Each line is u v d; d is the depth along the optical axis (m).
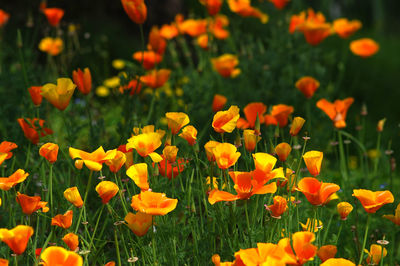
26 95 4.08
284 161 2.54
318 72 6.12
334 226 3.34
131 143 2.34
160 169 2.60
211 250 2.55
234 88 5.97
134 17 3.38
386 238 3.37
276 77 6.30
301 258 1.93
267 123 3.40
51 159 2.47
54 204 3.04
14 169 3.43
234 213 2.47
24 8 7.36
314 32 5.06
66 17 8.19
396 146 6.87
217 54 6.89
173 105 5.59
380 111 8.56
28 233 1.98
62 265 1.90
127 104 3.71
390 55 13.16
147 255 2.54
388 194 2.23
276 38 6.70
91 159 2.28
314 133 5.18
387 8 20.41
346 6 19.30
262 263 1.92
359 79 9.81
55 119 4.85
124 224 2.53
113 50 7.90
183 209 2.68
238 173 2.21
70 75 5.87
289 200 2.55
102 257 2.69
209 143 2.43
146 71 4.91
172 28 5.86
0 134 4.26
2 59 5.30
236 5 5.94
